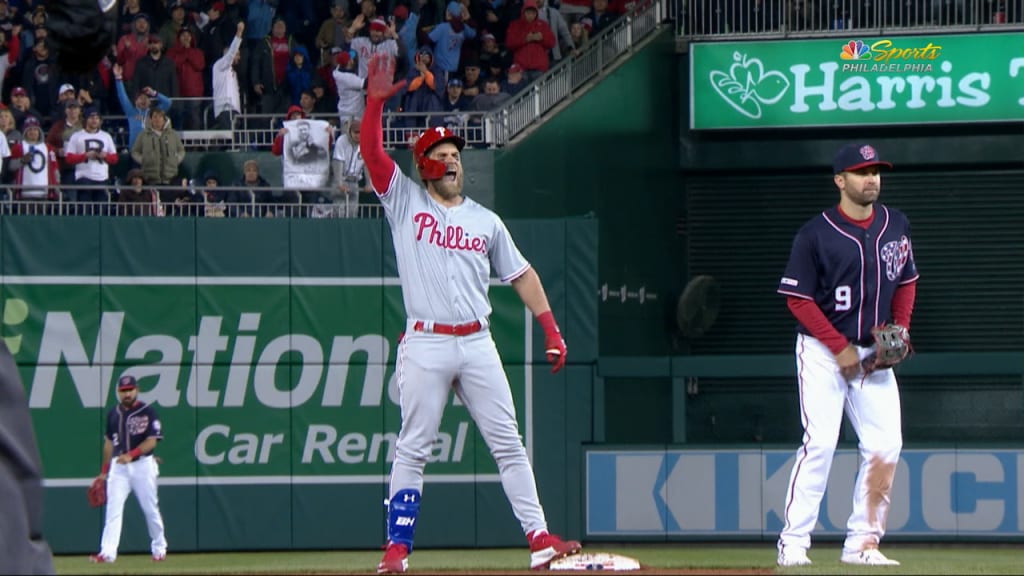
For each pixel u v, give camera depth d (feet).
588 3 268.21
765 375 197.57
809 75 269.64
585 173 240.53
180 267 195.83
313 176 216.13
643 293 261.65
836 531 187.52
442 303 83.66
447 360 83.61
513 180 222.28
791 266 91.81
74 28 65.05
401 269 84.64
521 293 87.92
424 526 196.03
